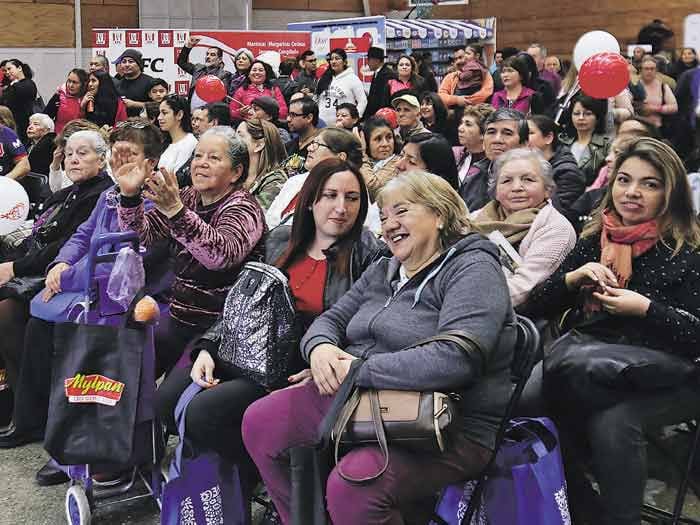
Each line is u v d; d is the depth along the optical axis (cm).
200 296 338
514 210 352
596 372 263
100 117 941
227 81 1036
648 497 341
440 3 1562
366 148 553
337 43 1180
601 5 1475
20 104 1050
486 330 240
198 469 293
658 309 270
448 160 408
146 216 356
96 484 357
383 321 262
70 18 1531
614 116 519
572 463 300
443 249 265
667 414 272
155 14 1553
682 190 282
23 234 470
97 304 332
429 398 234
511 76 709
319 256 312
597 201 418
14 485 379
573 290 299
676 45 1373
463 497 253
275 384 289
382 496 236
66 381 311
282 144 539
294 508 262
